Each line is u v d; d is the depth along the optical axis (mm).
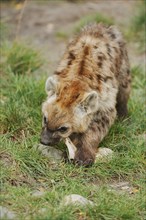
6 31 21047
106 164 12969
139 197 11758
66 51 14031
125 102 15125
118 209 11117
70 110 12547
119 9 26172
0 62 18031
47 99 12922
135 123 14953
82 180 12352
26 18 24641
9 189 11469
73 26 23125
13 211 10781
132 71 18578
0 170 11898
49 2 27312
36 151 12891
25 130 14023
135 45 21859
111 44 14117
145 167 13172
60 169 12578
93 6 26641
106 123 13344
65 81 12945
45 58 19531
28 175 12250
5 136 13336
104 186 12094
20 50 18359
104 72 13438
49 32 23219
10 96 15297
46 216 10445
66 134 12664
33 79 16578
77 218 10828
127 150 13766
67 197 11234
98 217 10938
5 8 26188
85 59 13336
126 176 12852
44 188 11992
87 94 12539
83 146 12992
